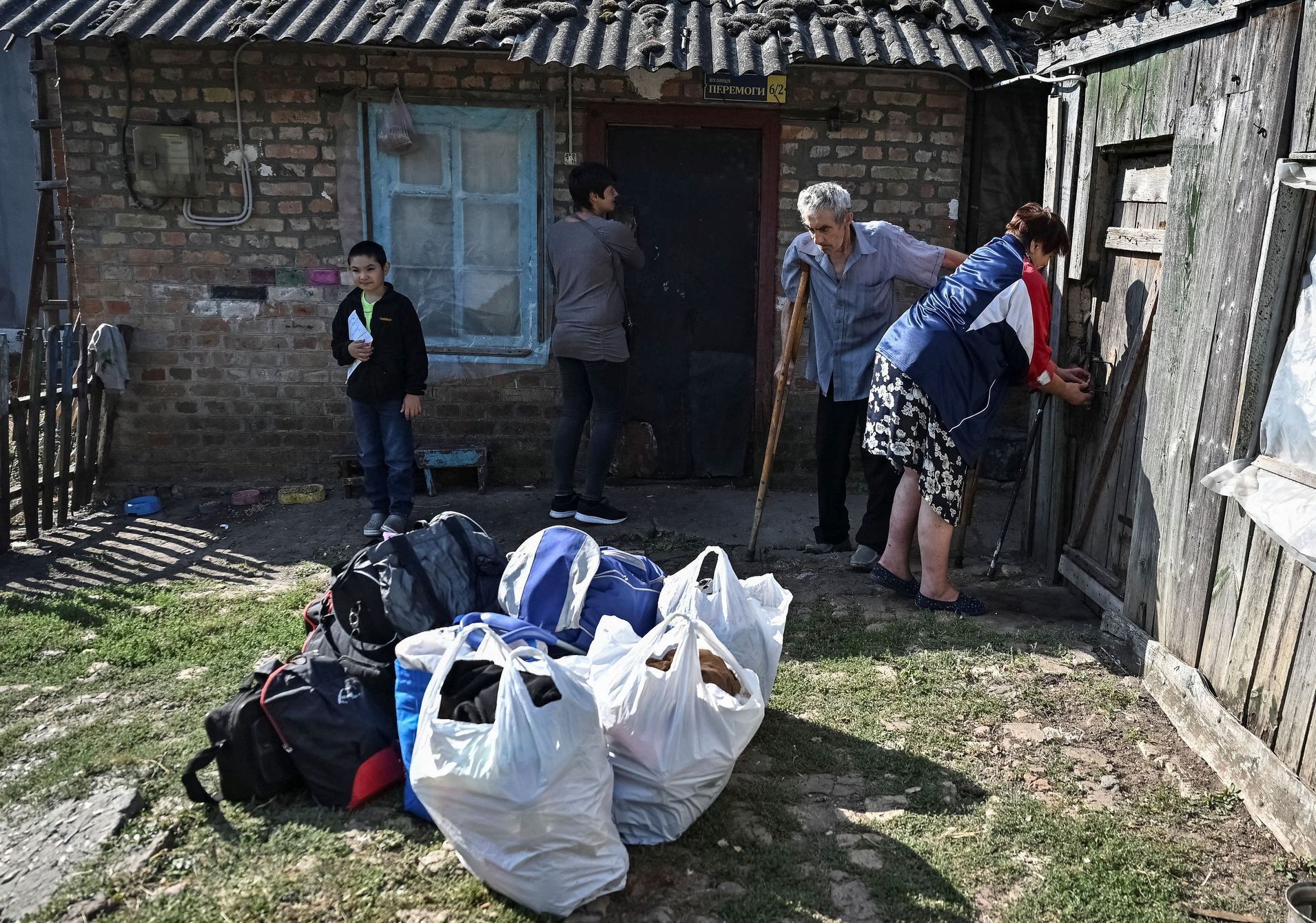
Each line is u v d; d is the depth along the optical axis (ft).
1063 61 16.20
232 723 10.14
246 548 18.66
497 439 22.09
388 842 9.62
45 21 18.95
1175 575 12.29
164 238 21.06
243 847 9.59
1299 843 9.44
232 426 21.80
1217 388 11.40
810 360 17.70
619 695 9.46
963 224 21.75
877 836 9.84
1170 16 12.69
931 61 18.90
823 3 20.85
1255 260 10.78
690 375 22.20
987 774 10.96
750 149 21.42
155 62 20.40
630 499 21.43
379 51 20.36
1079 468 15.99
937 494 14.64
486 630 9.35
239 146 20.75
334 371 21.63
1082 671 13.38
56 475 20.17
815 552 18.24
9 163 31.50
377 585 11.18
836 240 16.06
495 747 8.42
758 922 8.63
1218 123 11.62
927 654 13.79
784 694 12.68
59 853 9.55
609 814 8.93
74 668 13.38
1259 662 10.48
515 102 20.65
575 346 18.90
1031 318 14.16
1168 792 10.59
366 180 21.03
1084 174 15.47
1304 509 9.43
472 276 21.66
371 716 10.39
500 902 8.80
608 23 19.90
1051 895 8.98
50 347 19.25
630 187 21.45
